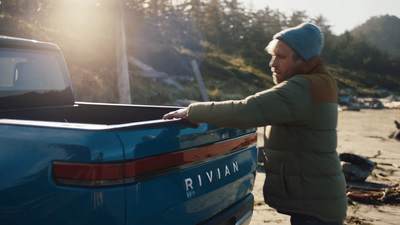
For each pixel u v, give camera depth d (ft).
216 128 7.18
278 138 6.32
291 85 5.86
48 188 5.34
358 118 57.88
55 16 71.97
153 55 98.17
